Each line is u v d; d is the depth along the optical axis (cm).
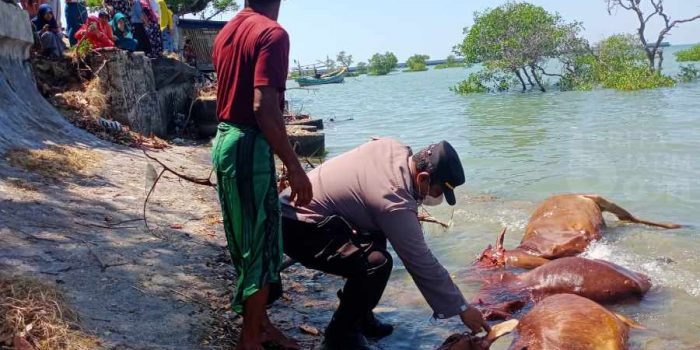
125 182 731
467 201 907
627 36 3659
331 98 4144
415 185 416
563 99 2820
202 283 493
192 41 2148
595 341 419
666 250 670
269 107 345
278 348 427
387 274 416
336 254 414
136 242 543
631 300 543
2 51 860
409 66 14738
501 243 651
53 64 1115
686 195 902
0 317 348
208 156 1175
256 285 364
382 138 435
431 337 477
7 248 450
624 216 760
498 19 3772
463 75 8569
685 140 1356
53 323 356
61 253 469
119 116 1111
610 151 1280
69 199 602
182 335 400
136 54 1215
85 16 1312
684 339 466
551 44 3591
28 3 1209
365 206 414
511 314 528
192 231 621
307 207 423
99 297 418
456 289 411
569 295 473
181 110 1554
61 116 959
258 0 369
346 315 425
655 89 3050
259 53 347
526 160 1238
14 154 673
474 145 1498
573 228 682
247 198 358
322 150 1439
